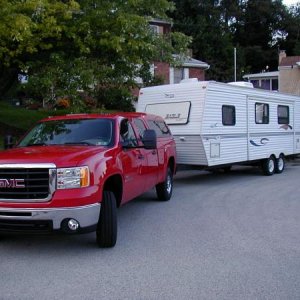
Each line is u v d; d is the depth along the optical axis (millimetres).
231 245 6949
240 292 5051
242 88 14570
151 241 7199
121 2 14391
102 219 6660
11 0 11758
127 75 15820
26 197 6129
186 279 5469
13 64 14570
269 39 67188
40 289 5184
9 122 20156
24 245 7000
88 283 5359
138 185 8414
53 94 13727
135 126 8828
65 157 6336
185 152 13336
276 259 6242
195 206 10180
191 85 13133
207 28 55281
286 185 13414
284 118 17203
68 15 12797
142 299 4879
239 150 14500
